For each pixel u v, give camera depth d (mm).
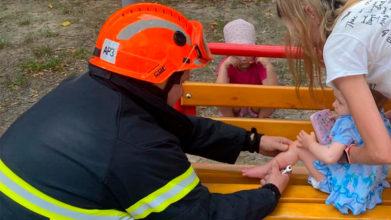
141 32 1486
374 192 1891
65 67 4863
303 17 1557
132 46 1471
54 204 1434
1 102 4320
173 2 6312
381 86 1566
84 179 1408
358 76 1432
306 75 1922
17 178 1459
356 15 1458
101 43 1525
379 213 1835
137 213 1464
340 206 1813
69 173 1413
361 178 1804
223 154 2057
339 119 1825
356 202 1795
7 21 6008
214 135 2027
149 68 1474
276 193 1783
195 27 1625
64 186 1419
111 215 1474
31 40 5461
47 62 4945
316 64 1680
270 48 2172
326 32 1550
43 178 1433
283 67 4645
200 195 1519
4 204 1479
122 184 1406
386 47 1440
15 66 4910
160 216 1461
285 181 1896
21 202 1454
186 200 1478
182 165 1501
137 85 1496
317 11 1527
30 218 1453
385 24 1434
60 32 5637
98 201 1433
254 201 1649
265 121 2455
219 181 2225
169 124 1604
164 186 1441
